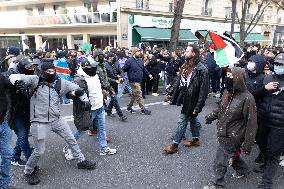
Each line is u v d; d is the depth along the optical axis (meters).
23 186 4.36
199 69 5.08
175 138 5.51
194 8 27.70
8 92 4.12
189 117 5.47
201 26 28.58
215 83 10.59
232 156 4.26
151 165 5.09
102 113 5.41
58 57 11.06
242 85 3.79
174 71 10.88
